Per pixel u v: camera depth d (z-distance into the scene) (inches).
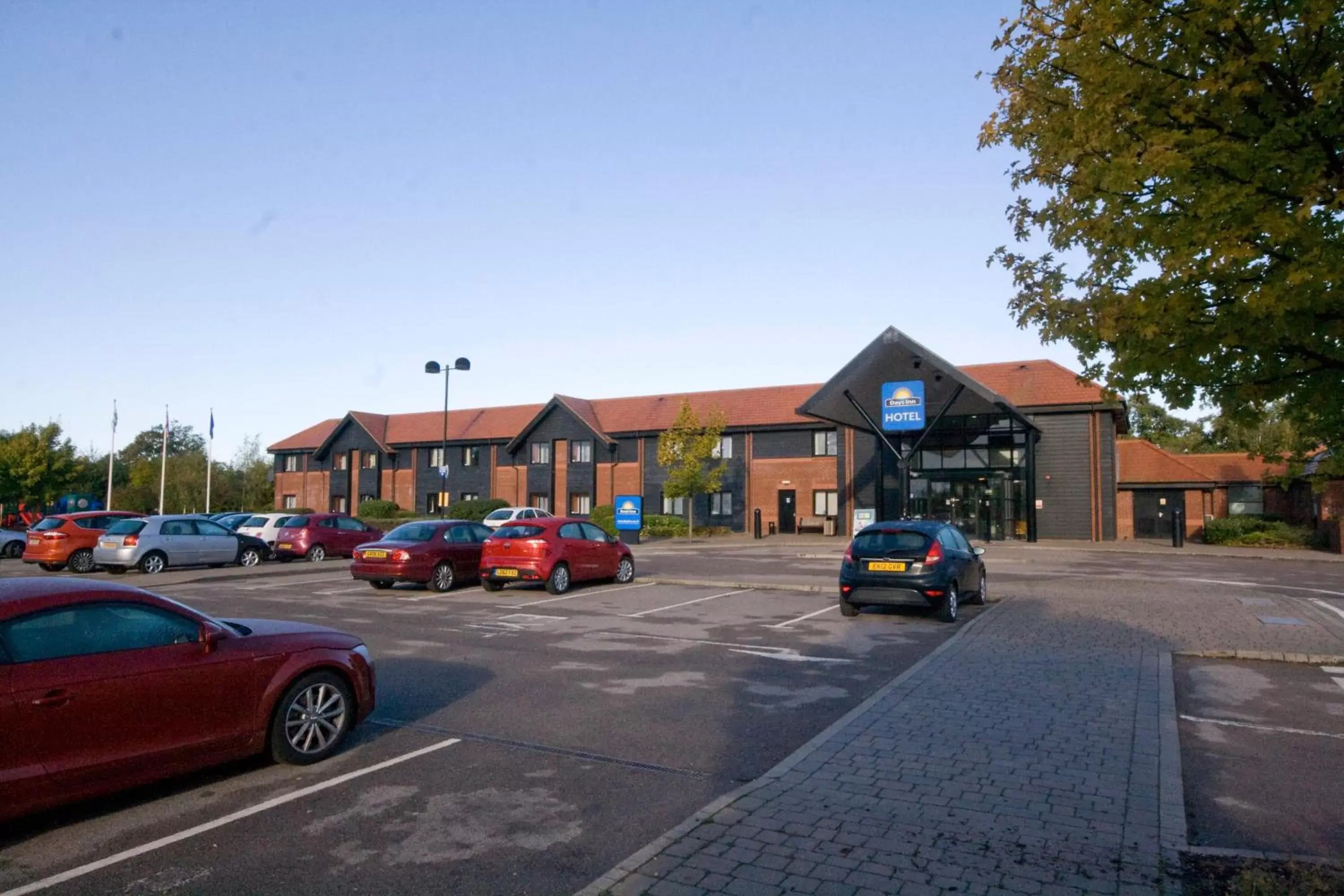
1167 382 220.2
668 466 1702.8
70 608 206.7
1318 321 192.4
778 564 974.4
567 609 578.2
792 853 183.2
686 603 607.8
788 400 1740.9
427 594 664.4
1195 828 205.6
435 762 252.8
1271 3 189.6
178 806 217.8
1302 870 170.4
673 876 171.8
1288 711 313.7
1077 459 1405.0
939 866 176.7
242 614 553.3
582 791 229.3
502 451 1969.7
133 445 3651.6
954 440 1466.5
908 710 300.4
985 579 610.9
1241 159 191.0
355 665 262.5
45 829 203.2
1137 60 205.0
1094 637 444.1
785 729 287.6
